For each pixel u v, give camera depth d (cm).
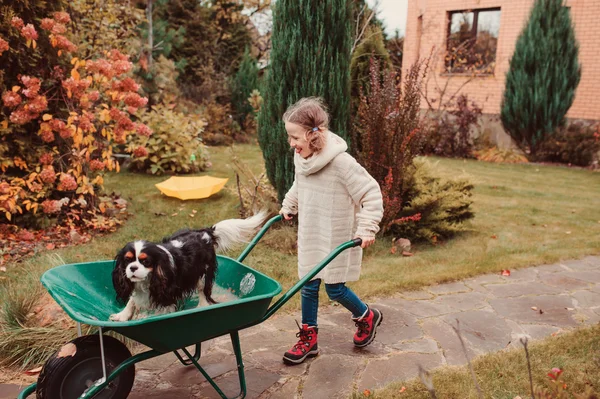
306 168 300
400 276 486
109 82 611
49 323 338
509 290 464
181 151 938
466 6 1407
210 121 1463
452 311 415
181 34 1692
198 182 787
